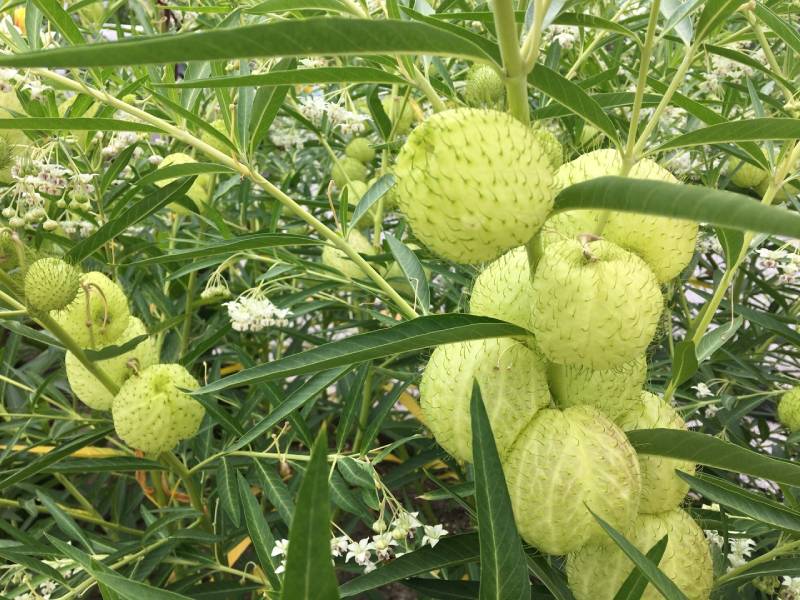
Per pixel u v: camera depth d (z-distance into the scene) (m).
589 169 0.35
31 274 0.47
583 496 0.32
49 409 0.72
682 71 0.34
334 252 0.78
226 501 0.59
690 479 0.36
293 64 0.47
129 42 0.18
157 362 0.61
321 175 1.23
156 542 0.61
